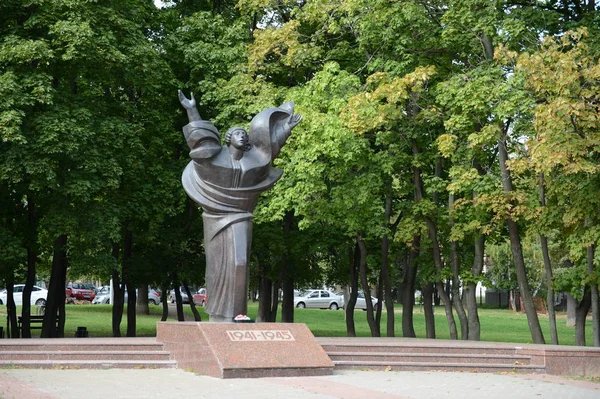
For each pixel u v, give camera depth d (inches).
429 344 754.8
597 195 852.0
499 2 973.2
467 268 1146.7
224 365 595.2
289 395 506.3
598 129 821.2
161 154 1200.2
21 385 523.5
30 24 1000.9
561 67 794.2
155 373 621.0
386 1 1034.1
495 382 623.5
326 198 1114.1
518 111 938.1
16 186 1037.8
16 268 1162.0
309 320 1809.8
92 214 1024.2
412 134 1056.2
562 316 2180.1
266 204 1110.4
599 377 700.0
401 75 1043.9
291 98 1077.1
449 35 1011.9
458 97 948.6
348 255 1380.4
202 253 1275.8
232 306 722.8
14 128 911.7
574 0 1039.0
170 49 1187.9
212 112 1207.6
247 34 1191.6
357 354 701.9
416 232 1062.4
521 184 1016.9
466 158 1018.1
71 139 964.6
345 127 998.4
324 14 1098.7
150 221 1155.9
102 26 1055.6
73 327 1425.9
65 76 1075.3
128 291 1263.5
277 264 1331.2
